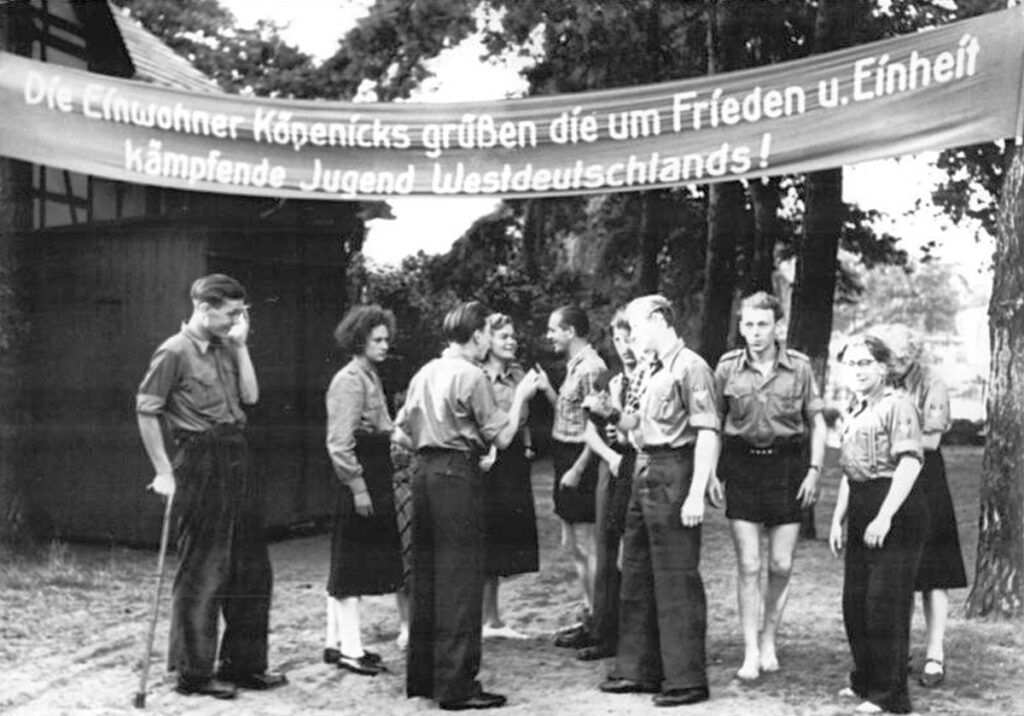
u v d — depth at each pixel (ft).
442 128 22.84
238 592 18.24
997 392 22.47
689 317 51.70
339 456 18.70
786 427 18.22
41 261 31.45
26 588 25.21
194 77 44.11
